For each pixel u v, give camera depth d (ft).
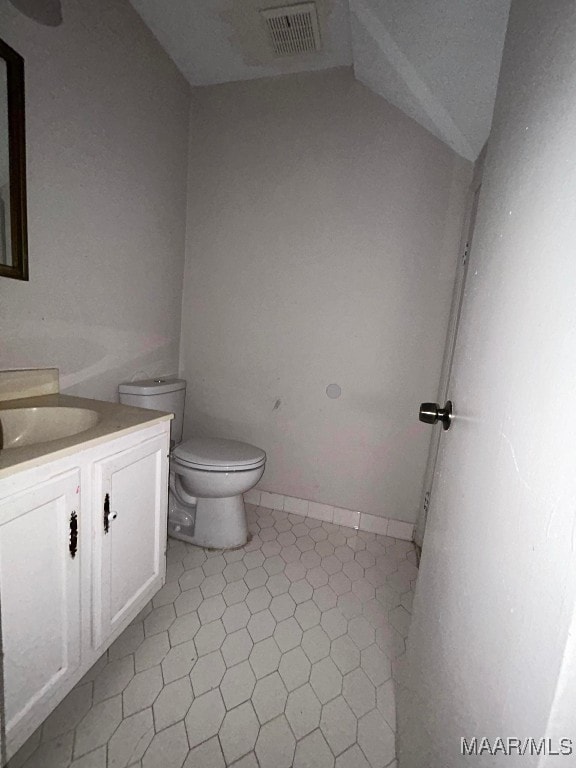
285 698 3.23
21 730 2.46
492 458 1.63
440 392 5.34
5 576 2.25
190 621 3.98
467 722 1.53
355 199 5.55
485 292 2.09
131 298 5.18
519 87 1.88
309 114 5.56
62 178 3.86
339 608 4.35
